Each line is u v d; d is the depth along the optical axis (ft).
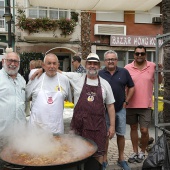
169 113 13.29
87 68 11.25
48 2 28.22
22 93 10.96
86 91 11.09
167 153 11.56
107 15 48.93
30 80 11.17
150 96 14.34
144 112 14.16
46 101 10.67
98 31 48.01
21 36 46.80
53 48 44.96
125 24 49.93
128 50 50.03
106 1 28.09
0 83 10.47
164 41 11.90
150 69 14.32
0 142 9.30
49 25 44.98
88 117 10.91
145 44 50.16
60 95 10.85
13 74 10.74
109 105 11.73
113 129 11.78
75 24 46.39
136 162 14.71
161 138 11.84
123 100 13.28
